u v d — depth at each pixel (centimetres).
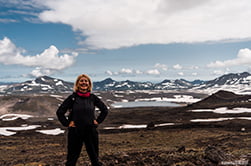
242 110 14062
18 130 11862
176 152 1698
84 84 802
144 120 14700
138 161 1266
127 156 1467
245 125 8144
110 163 1240
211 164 1112
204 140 4728
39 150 3956
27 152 3738
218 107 16312
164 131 7312
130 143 4781
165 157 1328
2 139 6366
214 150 1249
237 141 3925
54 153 3344
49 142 5397
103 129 10512
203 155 1291
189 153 1491
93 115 802
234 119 10044
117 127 11769
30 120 18738
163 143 4616
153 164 1189
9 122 15900
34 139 6322
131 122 14125
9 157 3159
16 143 5259
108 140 5497
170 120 12850
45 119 19875
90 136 786
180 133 6544
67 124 774
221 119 11206
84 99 797
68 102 788
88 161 1411
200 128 7962
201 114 14112
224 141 4169
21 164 2084
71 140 779
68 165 782
